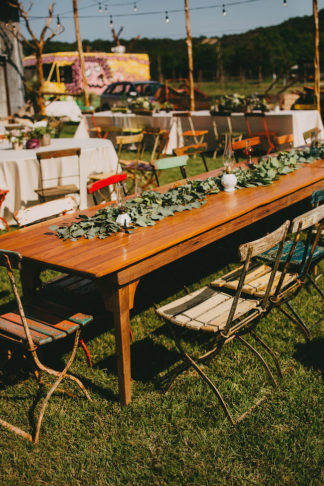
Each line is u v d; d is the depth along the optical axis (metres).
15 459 2.13
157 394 2.54
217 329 2.32
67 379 2.70
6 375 2.77
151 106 11.09
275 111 9.40
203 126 10.06
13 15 12.08
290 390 2.51
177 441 2.21
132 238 2.56
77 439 2.25
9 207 5.38
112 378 2.70
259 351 2.88
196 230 2.62
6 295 3.80
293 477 1.97
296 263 2.99
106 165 6.23
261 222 5.09
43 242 2.61
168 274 4.11
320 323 3.17
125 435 2.25
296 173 4.12
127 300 2.28
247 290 2.71
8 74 12.27
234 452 2.11
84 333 3.23
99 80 17.77
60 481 2.02
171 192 3.35
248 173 3.89
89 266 2.18
